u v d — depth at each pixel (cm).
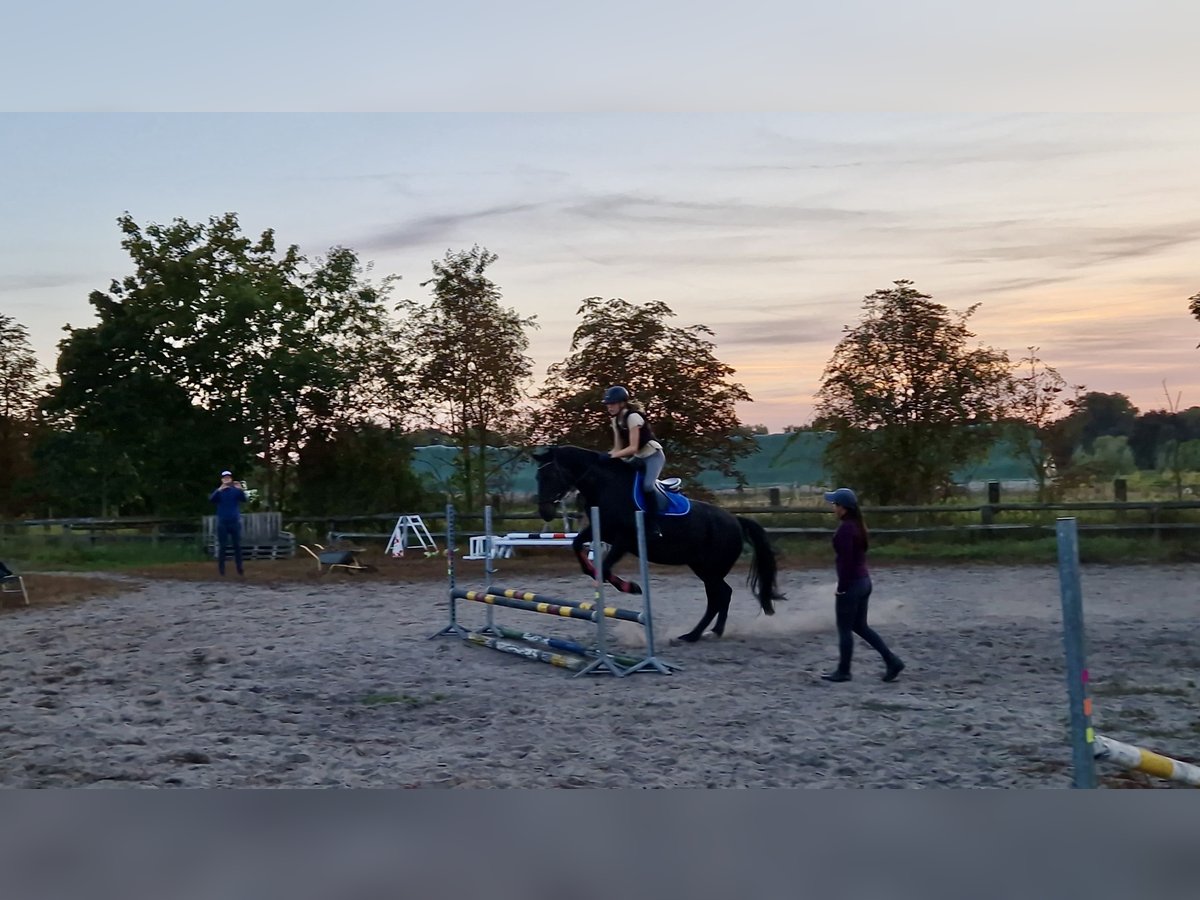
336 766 648
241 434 2628
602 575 962
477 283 2528
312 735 725
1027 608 1370
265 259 2814
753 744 688
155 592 1684
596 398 2262
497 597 1069
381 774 630
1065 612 474
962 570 1842
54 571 2067
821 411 2298
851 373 2269
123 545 2450
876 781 613
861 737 705
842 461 2294
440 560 2211
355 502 2647
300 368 2617
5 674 957
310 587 1764
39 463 2892
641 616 951
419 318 2570
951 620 1268
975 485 2356
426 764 649
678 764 645
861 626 900
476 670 969
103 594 1647
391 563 2153
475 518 2475
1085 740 468
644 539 982
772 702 816
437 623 1301
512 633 1066
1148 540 2055
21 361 3159
